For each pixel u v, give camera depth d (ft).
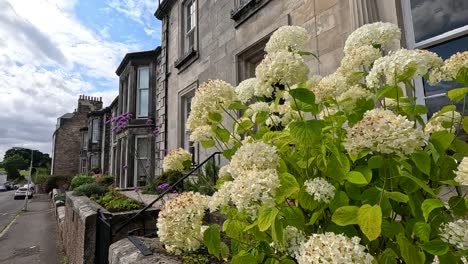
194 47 23.53
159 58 31.91
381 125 2.95
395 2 8.87
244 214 3.66
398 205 3.51
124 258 7.18
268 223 3.03
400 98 4.14
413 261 2.72
